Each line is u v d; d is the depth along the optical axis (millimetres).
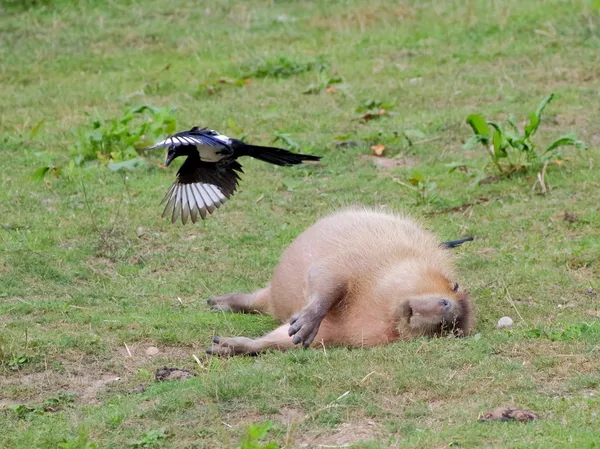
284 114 37531
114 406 17812
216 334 21625
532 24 46969
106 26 48938
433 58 44000
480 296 23156
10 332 20891
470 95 38969
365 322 20422
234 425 16625
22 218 28406
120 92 41062
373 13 50031
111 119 37188
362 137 35125
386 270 20844
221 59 45062
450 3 50719
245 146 16734
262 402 17219
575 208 28453
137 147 34406
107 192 30750
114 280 24797
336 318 20875
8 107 39312
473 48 44875
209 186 17141
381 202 30031
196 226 28406
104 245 26484
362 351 19391
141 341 21000
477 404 16938
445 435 15664
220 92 40875
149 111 37438
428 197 29859
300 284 22156
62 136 36000
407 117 36969
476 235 27250
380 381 17766
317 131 36031
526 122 35562
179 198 17219
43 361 19750
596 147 33000
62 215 28766
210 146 16703
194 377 18766
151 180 31906
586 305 22531
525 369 18312
